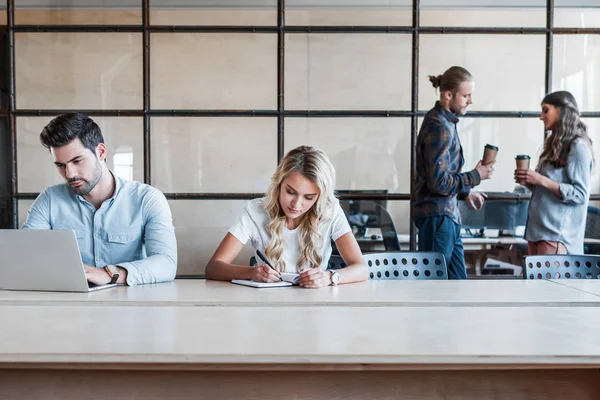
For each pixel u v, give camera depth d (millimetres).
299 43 3150
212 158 3162
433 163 2846
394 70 3164
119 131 3139
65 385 1176
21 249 1777
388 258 2279
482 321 1394
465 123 3178
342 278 1960
